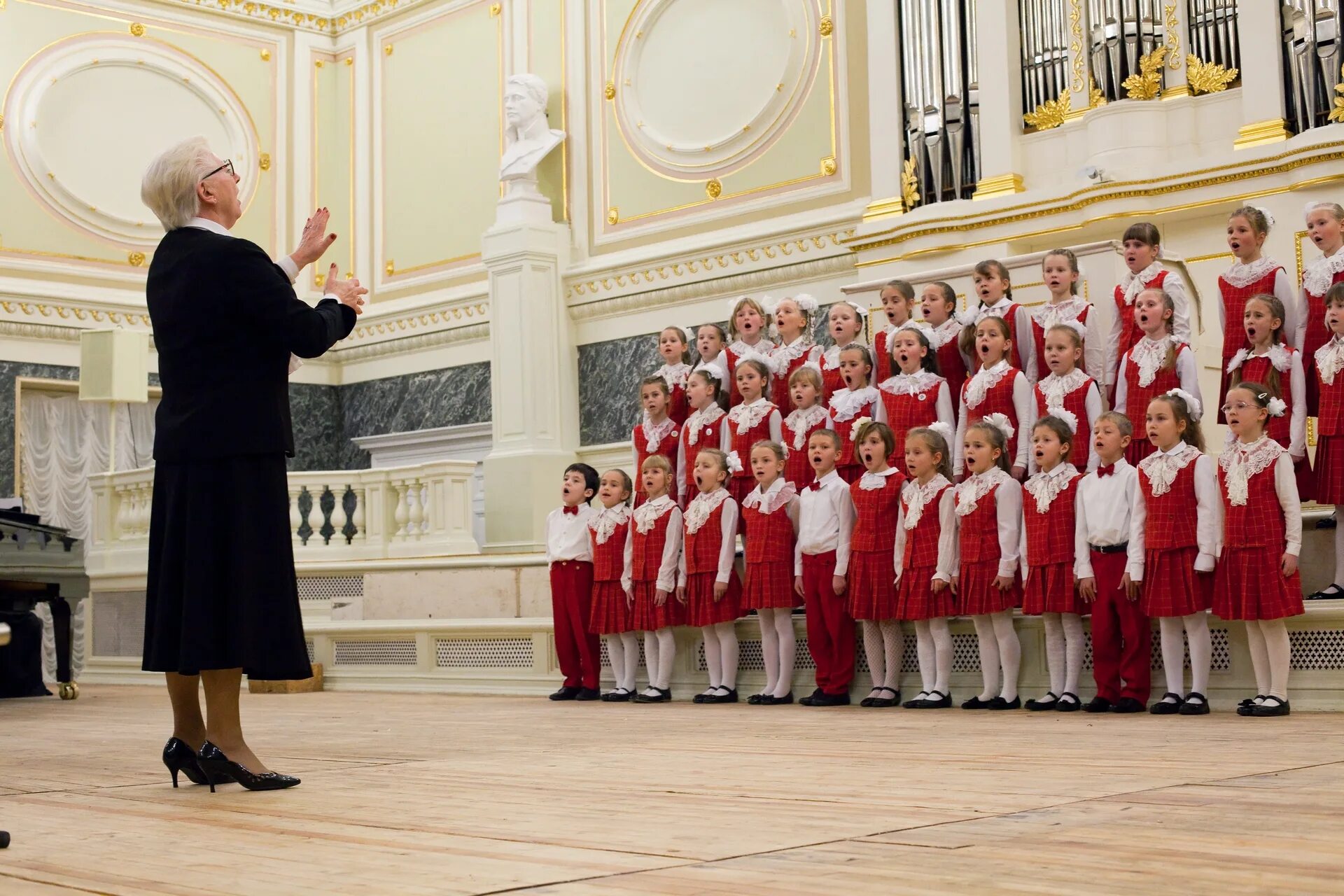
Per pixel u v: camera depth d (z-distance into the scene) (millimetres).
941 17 8500
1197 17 7672
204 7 11578
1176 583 4543
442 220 11461
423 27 11711
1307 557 5098
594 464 10312
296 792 2889
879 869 1857
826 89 9227
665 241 10023
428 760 3529
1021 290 6609
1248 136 7367
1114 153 7762
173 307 2955
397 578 7883
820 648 5398
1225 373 5328
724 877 1830
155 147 11328
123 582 8891
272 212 11859
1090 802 2447
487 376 11039
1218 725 4055
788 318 6270
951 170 8500
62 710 6180
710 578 5684
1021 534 4996
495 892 1769
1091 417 5141
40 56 10773
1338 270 5070
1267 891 1672
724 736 4066
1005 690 5027
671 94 10086
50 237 10742
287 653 2902
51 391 10727
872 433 5312
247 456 2928
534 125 10594
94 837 2320
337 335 3043
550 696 6207
